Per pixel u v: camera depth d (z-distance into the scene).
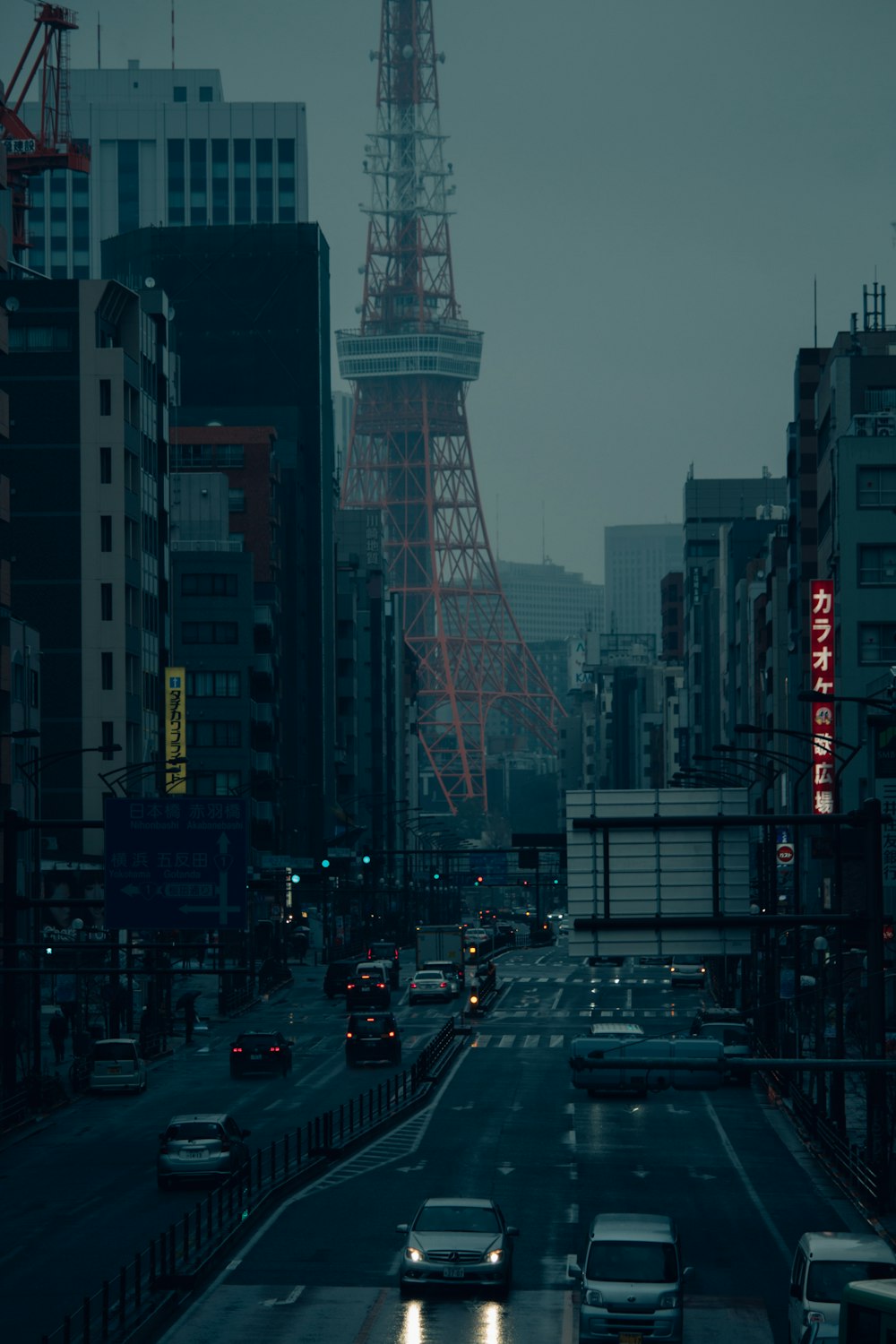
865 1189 60.53
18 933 112.75
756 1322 44.12
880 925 56.97
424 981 151.00
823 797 133.25
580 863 53.19
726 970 142.38
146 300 173.00
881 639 137.88
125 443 156.75
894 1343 31.73
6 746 111.25
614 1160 70.44
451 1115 84.44
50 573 155.12
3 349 116.00
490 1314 45.00
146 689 162.62
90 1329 40.94
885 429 144.25
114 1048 92.44
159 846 64.44
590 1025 129.62
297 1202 61.16
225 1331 43.25
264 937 191.50
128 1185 64.50
